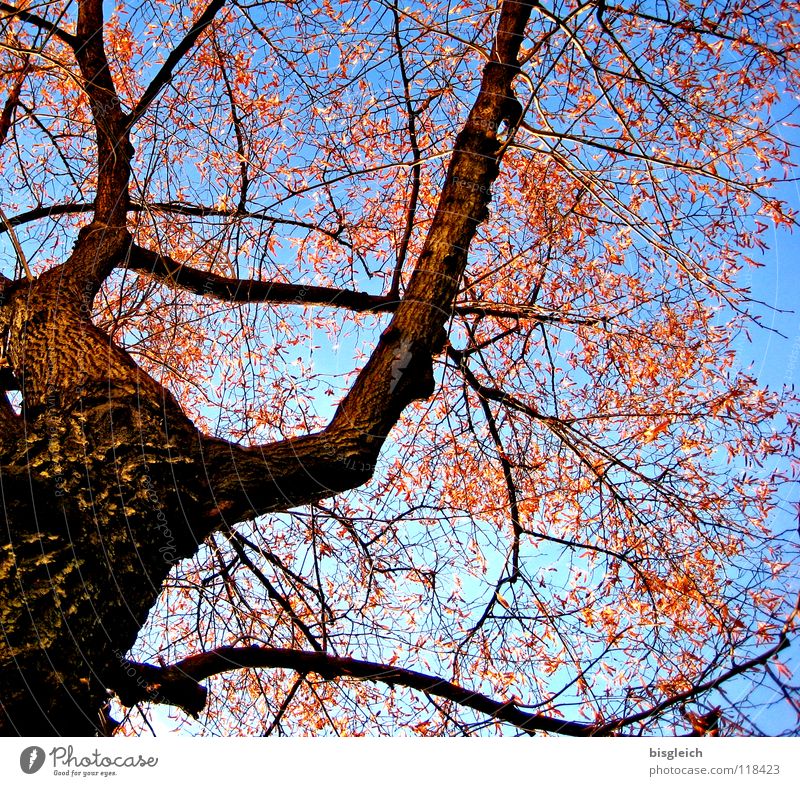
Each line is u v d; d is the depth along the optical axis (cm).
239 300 516
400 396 347
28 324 380
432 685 392
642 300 566
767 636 398
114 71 582
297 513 541
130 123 470
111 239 442
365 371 354
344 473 336
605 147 381
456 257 371
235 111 567
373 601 555
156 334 502
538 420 568
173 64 475
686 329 554
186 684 341
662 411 533
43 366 354
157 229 464
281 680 541
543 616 514
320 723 498
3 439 320
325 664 385
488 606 527
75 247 441
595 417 536
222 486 321
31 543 281
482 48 421
